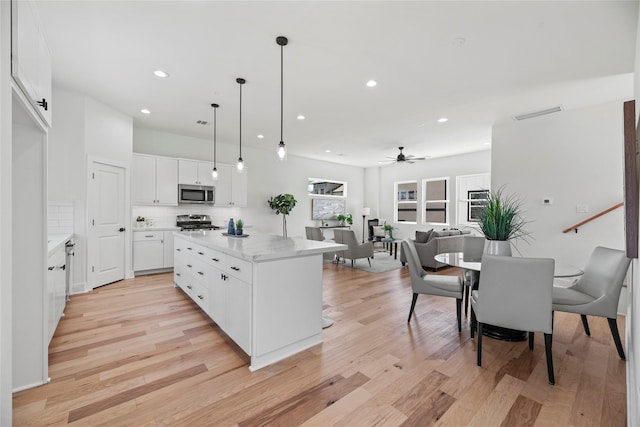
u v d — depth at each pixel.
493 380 1.96
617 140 3.59
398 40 2.44
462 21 2.18
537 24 2.20
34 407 1.64
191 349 2.35
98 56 2.73
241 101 3.81
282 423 1.55
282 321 2.22
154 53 2.68
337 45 2.52
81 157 3.72
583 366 2.13
